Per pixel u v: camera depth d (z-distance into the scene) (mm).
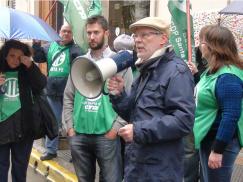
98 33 4141
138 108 3016
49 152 6242
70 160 6230
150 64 2994
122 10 8016
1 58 4152
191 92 2926
